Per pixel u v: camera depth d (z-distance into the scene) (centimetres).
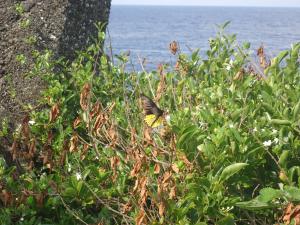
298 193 112
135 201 141
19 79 194
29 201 152
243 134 144
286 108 150
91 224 148
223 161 133
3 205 157
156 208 140
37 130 175
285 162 130
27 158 166
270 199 114
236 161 136
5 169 165
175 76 190
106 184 156
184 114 156
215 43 194
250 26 7338
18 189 155
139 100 169
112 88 195
